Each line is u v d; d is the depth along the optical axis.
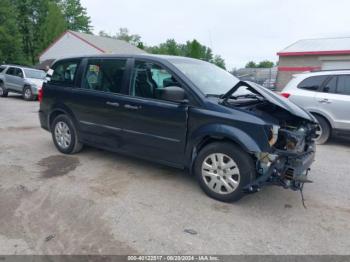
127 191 4.11
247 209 3.71
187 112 3.96
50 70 5.76
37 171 4.75
